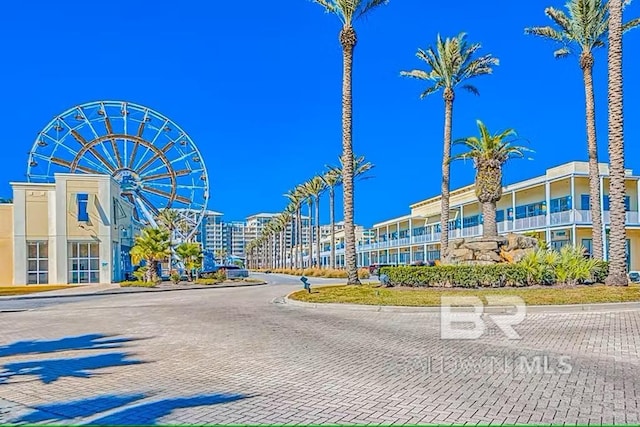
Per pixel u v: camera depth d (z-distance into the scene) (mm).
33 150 53562
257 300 23609
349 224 24141
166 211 64750
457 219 56250
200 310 18969
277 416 5770
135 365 8766
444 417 5629
